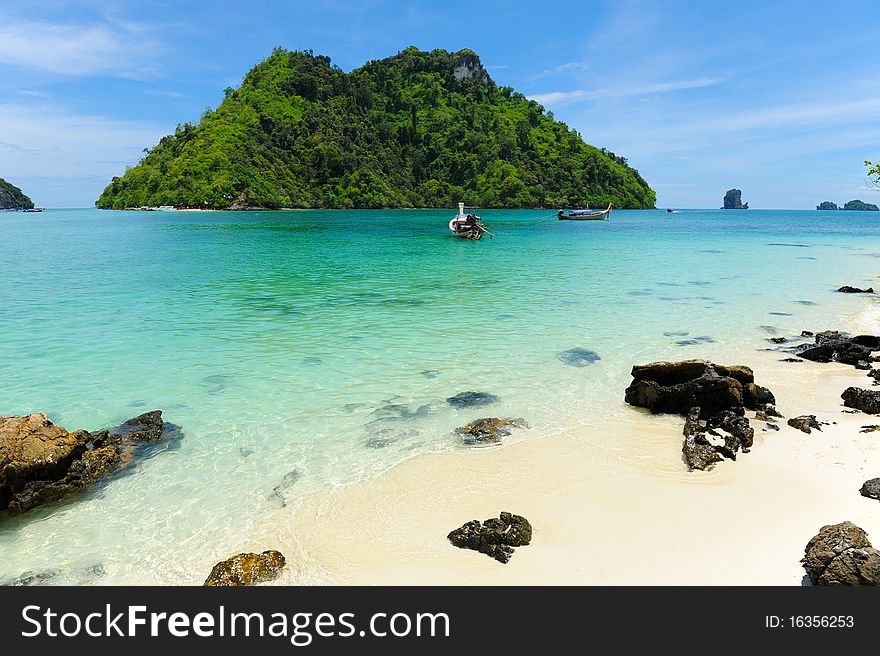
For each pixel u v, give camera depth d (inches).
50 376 465.4
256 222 3508.9
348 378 464.8
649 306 768.3
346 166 6683.1
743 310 740.7
